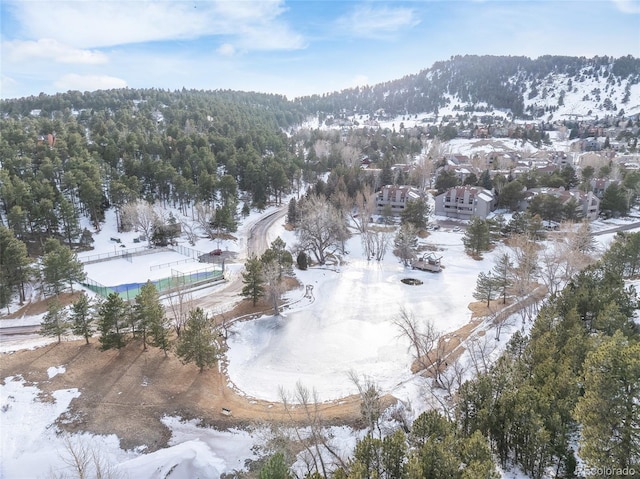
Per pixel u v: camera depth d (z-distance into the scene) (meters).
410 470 22.38
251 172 121.69
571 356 32.75
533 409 26.67
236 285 70.62
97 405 39.62
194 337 43.94
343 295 67.31
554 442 25.77
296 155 164.12
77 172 92.75
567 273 61.09
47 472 32.47
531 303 59.22
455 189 111.00
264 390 43.69
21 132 117.50
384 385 43.72
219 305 62.56
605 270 51.50
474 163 156.75
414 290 69.50
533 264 60.69
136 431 36.72
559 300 45.38
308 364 48.38
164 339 47.25
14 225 78.69
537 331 40.38
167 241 91.25
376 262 83.81
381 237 90.94
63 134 124.38
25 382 42.44
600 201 105.50
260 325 57.12
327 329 56.34
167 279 68.50
